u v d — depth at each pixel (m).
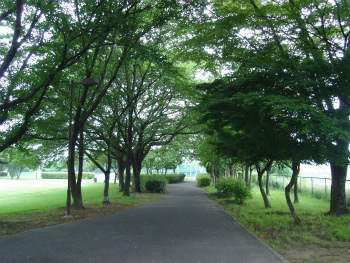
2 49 11.34
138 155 29.39
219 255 6.48
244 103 9.37
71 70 13.34
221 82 12.35
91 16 10.40
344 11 11.49
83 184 50.47
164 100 22.77
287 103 7.95
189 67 21.44
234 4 13.05
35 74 10.96
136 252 6.68
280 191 27.41
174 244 7.50
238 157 12.96
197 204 18.64
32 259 6.09
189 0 11.13
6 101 10.73
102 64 16.69
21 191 32.81
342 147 9.33
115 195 26.89
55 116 15.03
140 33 10.98
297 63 9.82
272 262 5.99
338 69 9.12
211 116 11.28
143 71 20.36
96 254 6.48
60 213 14.09
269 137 9.91
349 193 17.14
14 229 9.62
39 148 18.98
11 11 10.08
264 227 10.06
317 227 10.10
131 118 22.36
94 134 20.28
